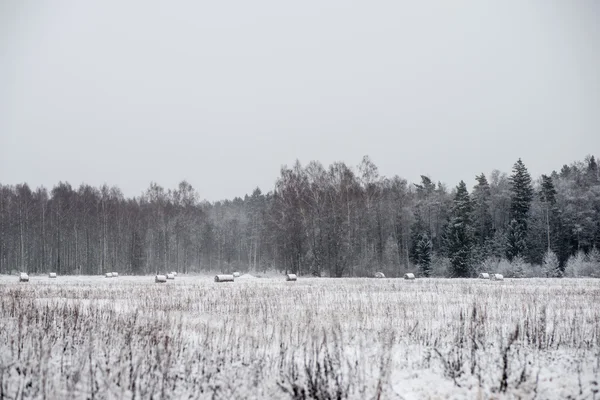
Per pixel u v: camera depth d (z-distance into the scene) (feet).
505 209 274.77
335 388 28.40
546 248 220.64
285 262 221.46
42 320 44.45
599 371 32.55
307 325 43.16
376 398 27.14
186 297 82.17
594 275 179.83
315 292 92.99
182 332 44.14
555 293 90.48
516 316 56.39
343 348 37.50
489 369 33.04
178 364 32.27
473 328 42.63
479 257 220.43
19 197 261.03
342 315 55.93
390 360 33.17
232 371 31.55
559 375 31.71
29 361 28.99
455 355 37.14
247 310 56.95
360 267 209.26
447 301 74.23
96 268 271.90
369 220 212.64
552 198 230.89
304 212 202.39
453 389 29.58
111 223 273.95
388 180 260.42
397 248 232.32
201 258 325.01
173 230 283.38
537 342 42.45
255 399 26.99
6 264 258.57
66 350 34.86
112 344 36.70
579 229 216.13
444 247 230.27
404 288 105.70
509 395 28.32
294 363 32.22
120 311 57.11
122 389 25.75
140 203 305.12
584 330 44.93
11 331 39.34
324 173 216.74
